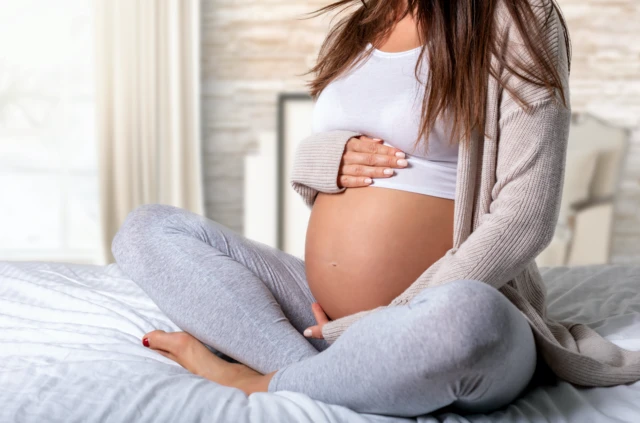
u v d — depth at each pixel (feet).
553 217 3.59
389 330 2.98
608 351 3.82
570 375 3.57
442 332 2.82
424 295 3.00
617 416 3.28
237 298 3.83
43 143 13.33
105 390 3.23
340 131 4.24
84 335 4.12
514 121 3.68
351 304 4.02
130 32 12.52
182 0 12.65
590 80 13.20
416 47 4.08
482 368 2.87
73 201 13.46
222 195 13.41
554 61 3.69
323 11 5.06
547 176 3.59
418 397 2.98
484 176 3.78
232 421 2.96
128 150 12.70
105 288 5.16
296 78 13.29
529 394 3.54
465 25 3.77
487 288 2.94
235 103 13.28
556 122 3.66
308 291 4.52
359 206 4.01
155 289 4.00
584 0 13.06
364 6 4.57
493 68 3.73
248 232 13.15
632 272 5.81
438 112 3.72
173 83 12.69
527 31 3.69
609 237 11.93
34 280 5.13
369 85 4.13
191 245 4.04
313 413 3.02
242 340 3.78
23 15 13.08
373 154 4.02
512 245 3.52
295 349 3.71
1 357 3.77
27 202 13.38
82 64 13.26
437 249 3.92
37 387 3.26
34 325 4.30
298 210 12.80
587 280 5.60
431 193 3.92
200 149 12.96
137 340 4.15
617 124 13.25
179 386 3.32
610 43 13.12
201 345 3.92
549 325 4.17
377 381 2.99
